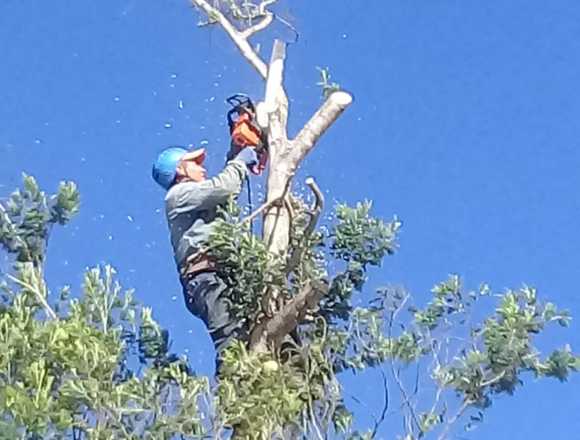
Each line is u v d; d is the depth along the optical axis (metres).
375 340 11.42
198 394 10.45
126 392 10.20
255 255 11.53
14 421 9.70
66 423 9.80
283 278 11.55
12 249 11.59
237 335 11.62
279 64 12.34
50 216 11.66
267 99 12.20
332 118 12.00
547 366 11.23
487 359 11.19
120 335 10.93
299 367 11.32
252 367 10.80
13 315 10.33
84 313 10.81
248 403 10.53
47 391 9.80
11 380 10.02
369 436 10.87
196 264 11.80
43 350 10.12
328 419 10.89
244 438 10.52
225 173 11.98
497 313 11.33
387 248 11.91
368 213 11.95
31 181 11.68
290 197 11.95
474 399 11.16
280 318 11.50
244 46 12.44
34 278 10.86
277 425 10.62
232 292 11.60
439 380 11.09
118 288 10.99
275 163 11.93
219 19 12.48
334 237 11.93
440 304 11.39
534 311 11.31
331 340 11.48
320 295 11.44
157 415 10.24
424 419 10.93
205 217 11.96
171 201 11.95
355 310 11.58
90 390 10.09
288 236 11.80
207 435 10.37
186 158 12.25
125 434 10.15
